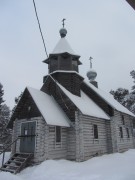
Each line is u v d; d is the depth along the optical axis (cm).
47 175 1042
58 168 1182
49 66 2059
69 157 1520
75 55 2017
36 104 1447
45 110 1441
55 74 1919
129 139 2373
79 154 1464
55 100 1781
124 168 1075
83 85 2298
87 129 1642
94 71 2975
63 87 1833
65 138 1564
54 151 1420
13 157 1368
